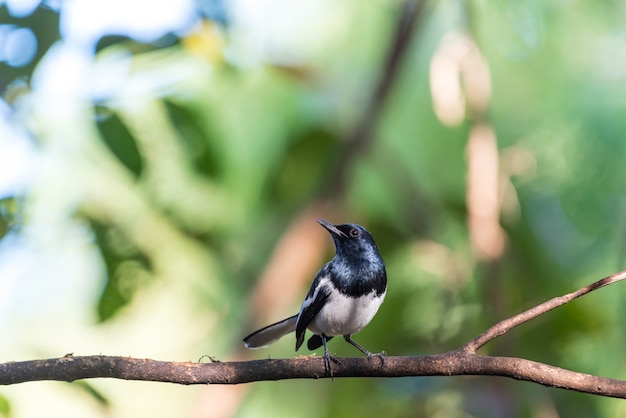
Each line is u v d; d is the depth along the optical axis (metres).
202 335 13.53
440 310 12.88
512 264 13.26
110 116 9.01
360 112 13.50
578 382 6.49
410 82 15.02
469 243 13.30
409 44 12.90
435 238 13.50
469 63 12.85
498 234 12.50
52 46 8.24
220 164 10.33
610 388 6.42
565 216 14.91
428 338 12.82
